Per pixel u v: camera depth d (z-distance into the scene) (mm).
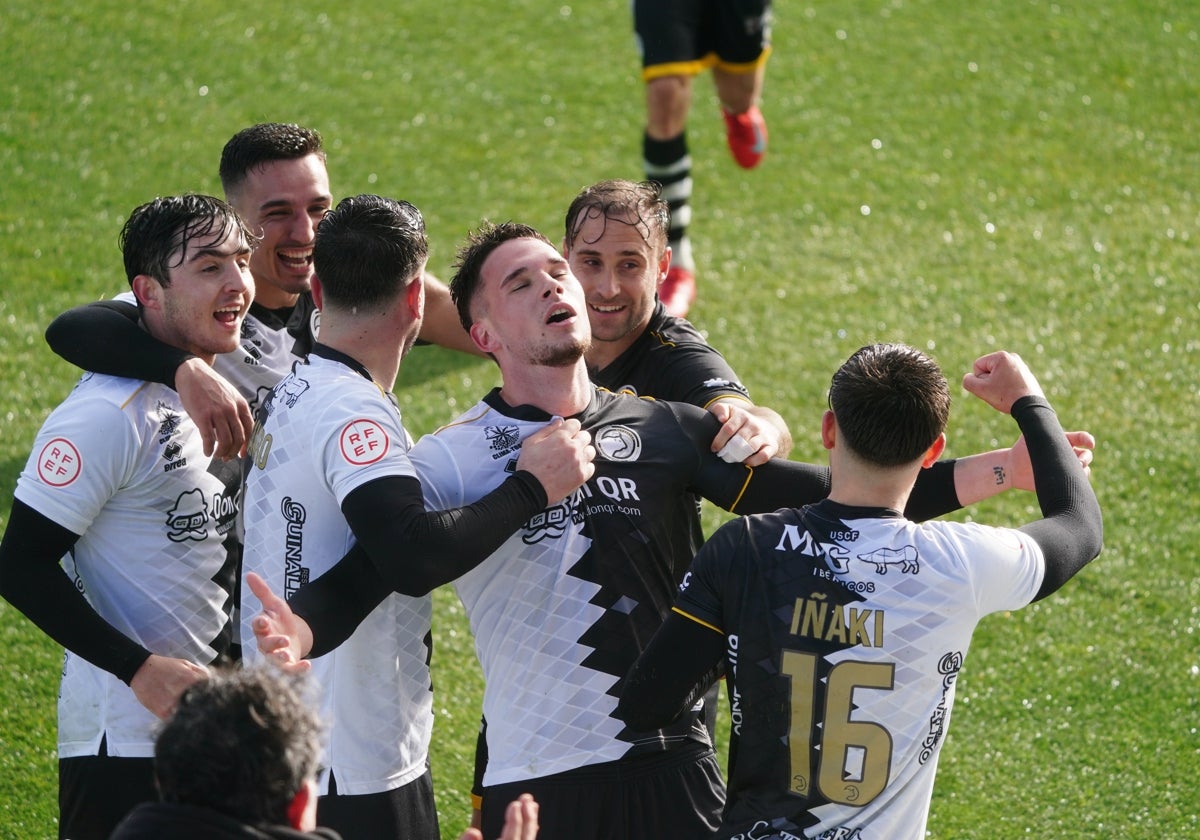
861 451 8797
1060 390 21609
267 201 12195
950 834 13773
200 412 10211
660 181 23953
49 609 10102
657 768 9711
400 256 9938
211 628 11047
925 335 23172
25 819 13477
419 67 31312
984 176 28266
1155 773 14547
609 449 9969
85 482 10141
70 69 29344
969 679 15945
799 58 32375
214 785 6598
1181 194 27703
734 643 8898
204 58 30453
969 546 8773
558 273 9938
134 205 25422
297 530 9984
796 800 8789
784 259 25562
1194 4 34625
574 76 31547
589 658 9617
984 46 32969
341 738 10117
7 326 21703
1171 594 17297
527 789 9602
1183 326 23359
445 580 9141
